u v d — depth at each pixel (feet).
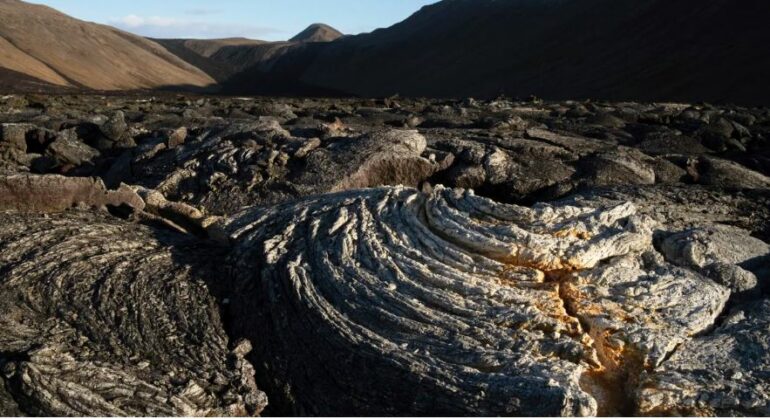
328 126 55.77
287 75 533.55
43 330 26.94
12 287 28.22
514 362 24.41
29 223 31.78
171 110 99.50
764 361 24.54
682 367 24.32
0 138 56.08
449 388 24.20
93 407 24.70
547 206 30.19
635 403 23.77
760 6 231.50
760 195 42.96
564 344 24.90
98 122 69.82
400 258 28.78
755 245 33.78
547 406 22.93
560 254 27.73
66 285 28.76
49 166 54.90
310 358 26.94
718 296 27.73
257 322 28.53
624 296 26.94
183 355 27.12
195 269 30.81
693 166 54.34
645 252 29.50
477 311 26.30
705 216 39.96
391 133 50.70
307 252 30.42
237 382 26.43
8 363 24.84
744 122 86.12
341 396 25.67
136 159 52.21
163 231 34.12
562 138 59.77
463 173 50.49
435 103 133.90
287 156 48.42
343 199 33.45
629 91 229.25
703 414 23.25
